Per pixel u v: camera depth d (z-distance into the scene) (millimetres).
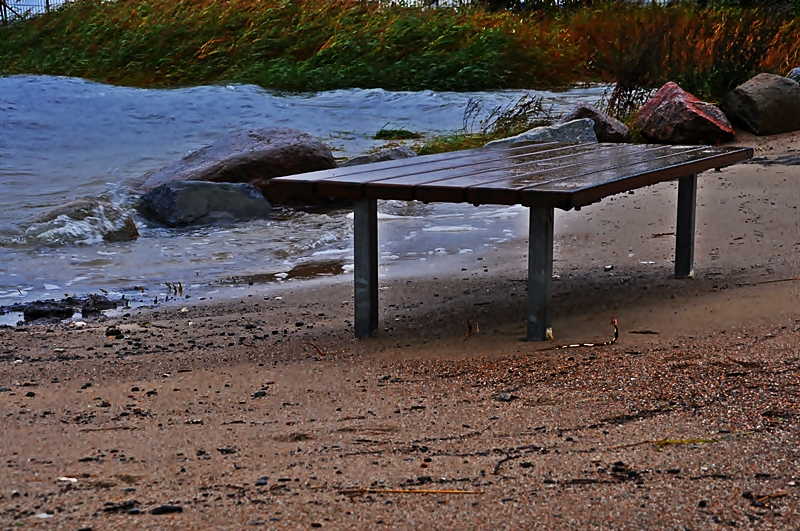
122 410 3924
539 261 4836
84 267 7996
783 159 11781
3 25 26062
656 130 14625
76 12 25922
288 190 5074
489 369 4359
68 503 2850
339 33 24438
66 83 20094
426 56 23109
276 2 25891
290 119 17906
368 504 2820
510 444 3326
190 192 10266
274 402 3994
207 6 25562
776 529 2590
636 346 4582
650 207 9289
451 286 6617
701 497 2805
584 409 3678
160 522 2703
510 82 22641
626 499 2807
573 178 4984
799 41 19047
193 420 3752
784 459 3047
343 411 3814
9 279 7516
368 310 5230
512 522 2676
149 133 16359
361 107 19359
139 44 23859
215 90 19953
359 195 4934
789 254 6918
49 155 14367
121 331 5672
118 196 11312
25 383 4438
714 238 7586
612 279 6492
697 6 22969
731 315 5125
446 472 3066
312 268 7887
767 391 3719
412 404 3881
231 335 5477
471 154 6500
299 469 3131
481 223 9414
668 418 3512
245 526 2672
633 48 17828
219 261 8273
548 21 26484
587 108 14633
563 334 5004
